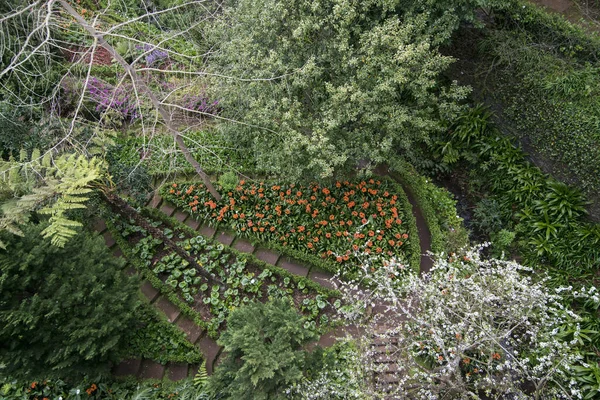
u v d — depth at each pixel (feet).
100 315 18.62
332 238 25.85
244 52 22.24
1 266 16.58
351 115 21.91
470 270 21.12
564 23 31.71
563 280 24.95
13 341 17.40
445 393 18.81
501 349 18.76
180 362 22.31
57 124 24.04
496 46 32.32
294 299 24.31
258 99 22.25
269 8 22.08
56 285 18.17
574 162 28.71
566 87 29.91
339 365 20.44
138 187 24.35
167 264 25.40
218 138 30.53
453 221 27.27
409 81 23.52
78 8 32.58
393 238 26.04
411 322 20.76
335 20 22.24
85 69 30.71
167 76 31.60
